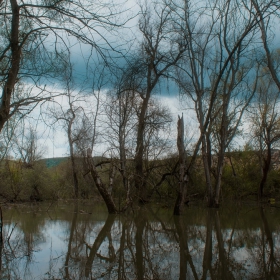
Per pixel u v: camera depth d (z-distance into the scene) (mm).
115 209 18219
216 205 22359
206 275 7219
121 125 19000
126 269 7629
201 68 21812
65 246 10055
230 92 21625
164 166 24125
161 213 18812
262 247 9953
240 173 29703
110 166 18750
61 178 32781
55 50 7043
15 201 27094
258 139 29969
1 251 9281
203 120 21750
